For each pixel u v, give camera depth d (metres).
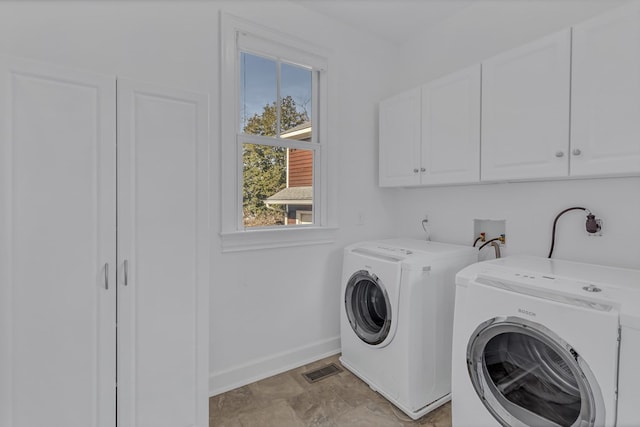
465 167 1.91
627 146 1.27
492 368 1.38
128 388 1.31
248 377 2.08
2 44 1.40
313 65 2.34
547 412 1.21
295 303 2.29
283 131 2.28
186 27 1.83
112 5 1.62
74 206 1.20
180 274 1.42
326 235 2.42
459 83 1.94
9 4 1.41
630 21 1.26
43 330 1.15
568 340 1.09
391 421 1.71
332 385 2.05
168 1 1.77
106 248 1.26
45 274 1.15
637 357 0.97
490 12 2.15
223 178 1.95
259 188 2.18
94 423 1.25
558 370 1.17
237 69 2.02
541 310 1.16
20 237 1.11
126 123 1.29
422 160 2.19
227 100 1.95
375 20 2.45
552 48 1.50
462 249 2.02
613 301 1.08
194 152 1.45
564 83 1.46
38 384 1.15
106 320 1.26
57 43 1.50
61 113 1.17
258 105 2.17
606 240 1.63
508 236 2.05
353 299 2.19
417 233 2.68
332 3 2.24
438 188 2.50
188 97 1.42
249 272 2.08
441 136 2.05
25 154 1.12
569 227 1.77
